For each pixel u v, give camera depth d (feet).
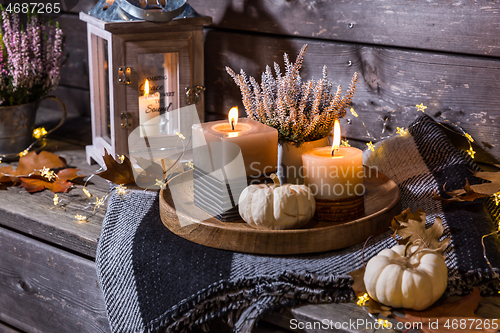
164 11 5.04
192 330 4.26
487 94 4.83
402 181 4.79
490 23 4.74
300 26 5.36
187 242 4.36
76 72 6.92
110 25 4.94
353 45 5.20
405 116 5.11
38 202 5.02
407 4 4.95
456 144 5.02
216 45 5.76
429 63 4.96
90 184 5.27
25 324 5.05
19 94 5.53
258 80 5.61
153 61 5.15
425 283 3.92
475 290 4.05
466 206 4.46
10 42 5.49
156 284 4.22
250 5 5.53
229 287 4.11
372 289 3.99
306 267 4.14
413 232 4.19
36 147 5.93
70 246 4.69
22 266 4.94
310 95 4.77
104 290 4.33
